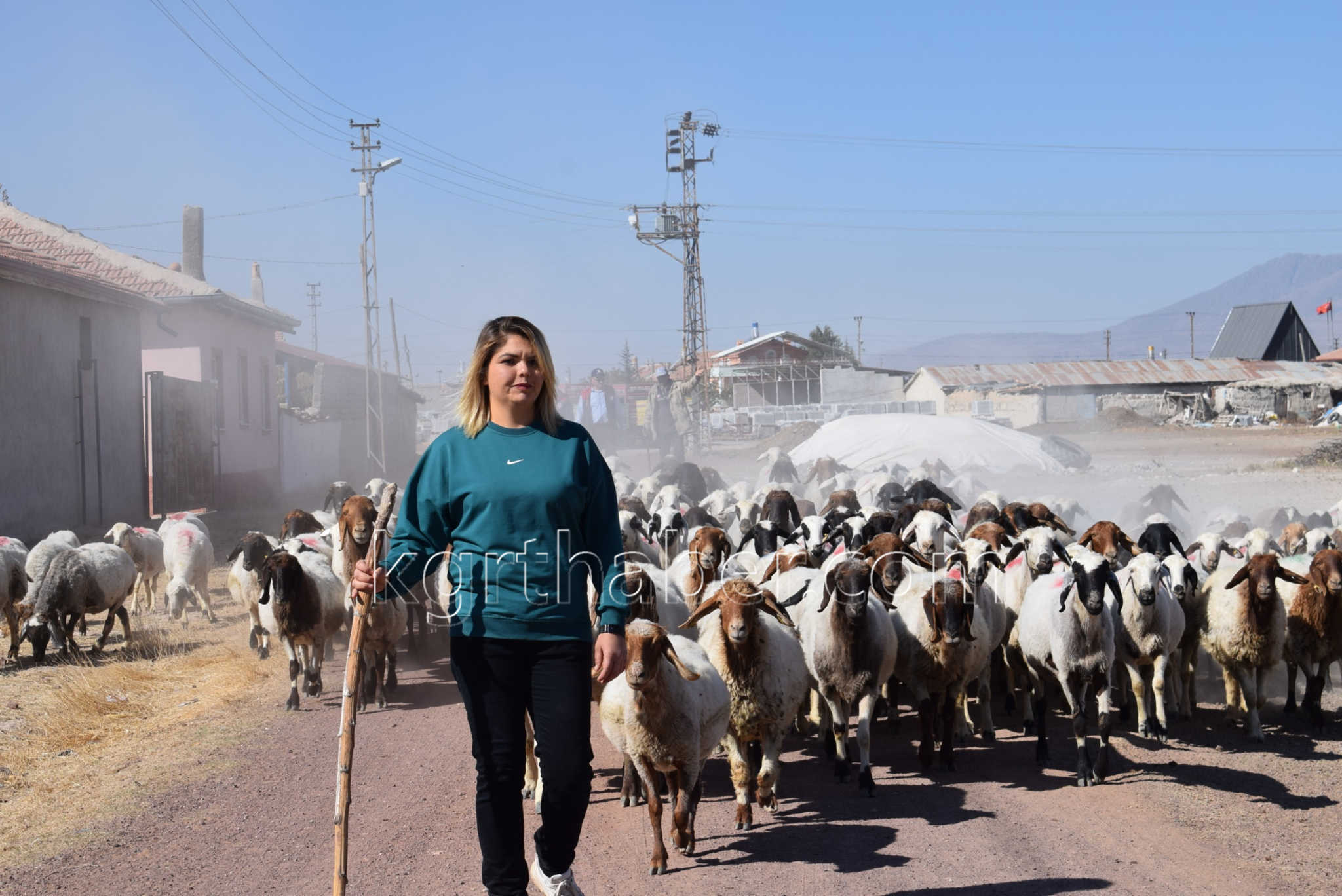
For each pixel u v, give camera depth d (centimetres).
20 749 838
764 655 666
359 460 4284
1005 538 941
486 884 381
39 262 2105
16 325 2002
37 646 1162
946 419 3434
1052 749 847
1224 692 1084
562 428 406
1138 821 657
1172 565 895
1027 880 555
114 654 1227
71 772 782
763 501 1838
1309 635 905
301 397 4459
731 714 657
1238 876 561
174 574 1435
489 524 381
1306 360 9450
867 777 721
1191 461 3869
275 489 3506
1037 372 7106
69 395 2188
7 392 1966
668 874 570
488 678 379
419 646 1195
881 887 546
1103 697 755
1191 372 7156
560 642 381
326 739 865
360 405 4350
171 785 742
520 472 384
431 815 671
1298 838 623
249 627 1393
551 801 378
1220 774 767
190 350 2991
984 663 812
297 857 602
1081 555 746
